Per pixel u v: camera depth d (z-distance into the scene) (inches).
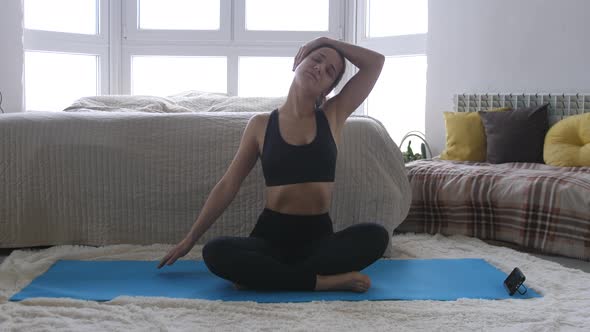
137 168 99.7
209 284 78.7
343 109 84.1
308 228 78.2
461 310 67.8
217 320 64.1
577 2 146.2
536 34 152.8
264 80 186.7
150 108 137.3
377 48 181.8
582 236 102.5
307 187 77.6
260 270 73.5
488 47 160.4
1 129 98.7
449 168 126.9
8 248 103.7
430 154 169.3
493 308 68.9
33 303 69.2
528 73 154.7
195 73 185.9
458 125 147.5
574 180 107.0
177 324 62.7
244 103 145.2
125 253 94.7
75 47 174.7
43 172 99.0
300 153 77.7
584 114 132.6
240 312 66.9
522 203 110.6
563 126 134.4
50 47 170.2
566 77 148.9
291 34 183.6
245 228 99.3
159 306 68.8
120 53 181.9
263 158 79.0
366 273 85.8
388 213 97.6
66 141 99.3
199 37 183.0
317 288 74.9
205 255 73.8
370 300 72.5
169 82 185.8
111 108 138.1
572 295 74.4
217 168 99.4
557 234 105.7
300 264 75.5
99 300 71.2
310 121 79.7
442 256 98.8
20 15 159.5
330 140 79.7
